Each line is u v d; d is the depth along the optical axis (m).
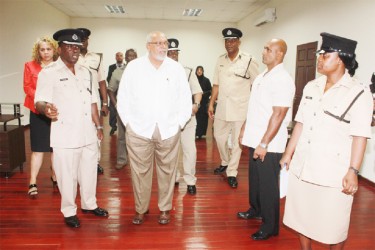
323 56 1.76
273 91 2.41
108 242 2.54
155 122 2.56
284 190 2.38
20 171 4.29
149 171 2.75
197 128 6.84
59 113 2.54
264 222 2.64
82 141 2.65
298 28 6.76
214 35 11.94
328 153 1.79
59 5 9.41
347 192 1.71
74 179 2.71
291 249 2.50
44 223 2.83
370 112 1.69
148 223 2.88
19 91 7.52
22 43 7.61
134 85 2.55
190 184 3.62
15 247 2.43
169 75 2.58
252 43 10.09
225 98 3.85
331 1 5.39
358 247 2.55
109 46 11.63
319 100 1.85
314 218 1.89
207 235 2.69
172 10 9.86
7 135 3.88
